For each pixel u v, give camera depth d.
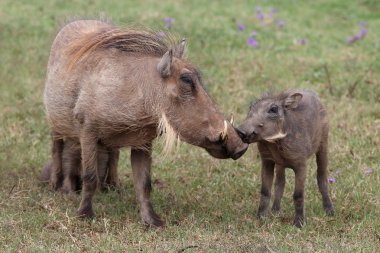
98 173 20.33
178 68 17.41
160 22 37.12
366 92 29.12
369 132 25.00
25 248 16.34
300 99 17.77
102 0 42.03
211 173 22.31
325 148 19.17
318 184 19.36
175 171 22.45
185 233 17.42
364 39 37.22
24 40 34.78
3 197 19.98
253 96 28.03
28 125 26.12
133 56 17.88
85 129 18.27
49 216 18.45
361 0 44.69
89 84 17.97
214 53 33.44
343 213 19.12
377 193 20.20
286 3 44.47
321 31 39.00
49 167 21.78
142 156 18.83
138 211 19.47
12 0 41.72
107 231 17.47
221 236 17.17
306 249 16.17
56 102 19.05
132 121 17.59
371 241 17.02
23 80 30.12
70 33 19.92
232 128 17.48
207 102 17.42
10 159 23.06
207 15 40.34
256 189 21.02
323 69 32.00
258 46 35.12
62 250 16.27
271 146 17.98
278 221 18.39
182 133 17.44
